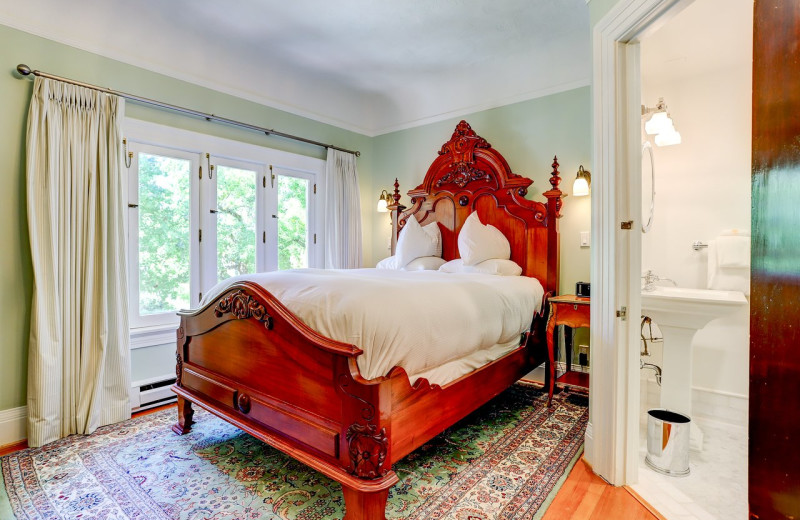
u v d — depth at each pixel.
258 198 3.54
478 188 3.62
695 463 1.97
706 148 2.54
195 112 3.04
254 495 1.68
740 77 2.44
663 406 2.19
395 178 4.48
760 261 0.47
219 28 2.92
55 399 2.24
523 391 3.02
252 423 1.82
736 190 2.45
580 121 3.23
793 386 0.43
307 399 1.58
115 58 2.66
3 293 2.23
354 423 1.41
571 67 3.24
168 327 2.91
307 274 2.15
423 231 3.76
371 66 3.59
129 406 2.54
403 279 2.25
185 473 1.86
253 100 3.49
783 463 0.45
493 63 3.50
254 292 1.79
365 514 1.37
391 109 4.41
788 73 0.44
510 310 2.42
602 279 1.80
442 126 4.09
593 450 1.87
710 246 2.50
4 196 2.23
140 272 2.82
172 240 2.99
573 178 3.27
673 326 2.14
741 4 1.99
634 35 1.64
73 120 2.37
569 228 3.29
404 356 1.57
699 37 2.23
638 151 1.74
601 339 1.82
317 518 1.53
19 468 1.92
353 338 1.49
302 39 3.10
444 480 1.79
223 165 3.29
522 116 3.53
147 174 2.85
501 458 1.99
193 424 2.43
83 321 2.38
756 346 0.48
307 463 1.52
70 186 2.35
